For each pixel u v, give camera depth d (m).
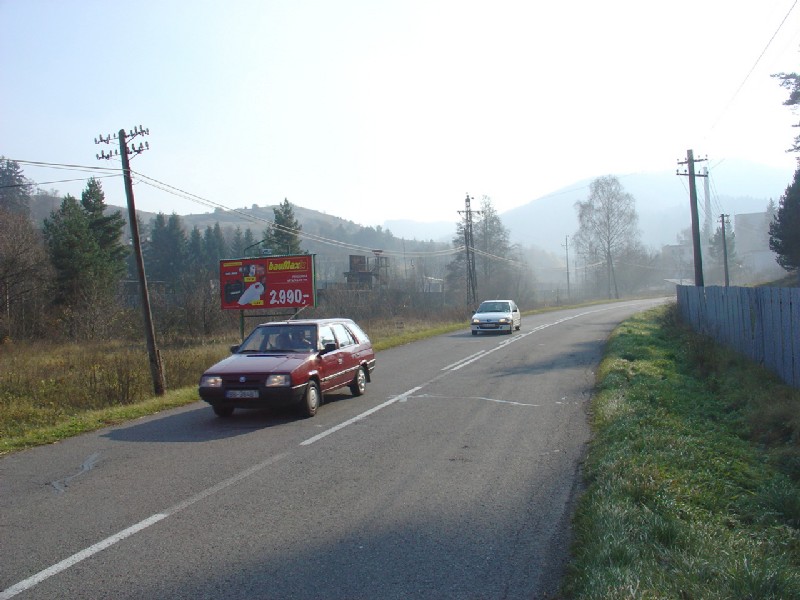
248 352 11.97
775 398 10.69
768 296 14.09
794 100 29.83
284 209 60.81
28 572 4.66
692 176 34.31
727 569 4.20
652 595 3.79
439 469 7.41
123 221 56.28
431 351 23.41
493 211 79.50
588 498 5.94
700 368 15.40
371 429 9.80
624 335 23.69
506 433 9.35
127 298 49.59
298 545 5.13
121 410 11.76
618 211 81.62
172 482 7.05
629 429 8.34
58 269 45.56
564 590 4.21
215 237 91.44
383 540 5.23
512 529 5.45
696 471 6.68
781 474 6.94
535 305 70.44
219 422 10.77
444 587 4.36
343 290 44.00
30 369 19.81
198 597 4.23
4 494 6.73
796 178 41.38
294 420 10.73
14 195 69.75
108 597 4.24
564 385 14.07
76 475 7.46
